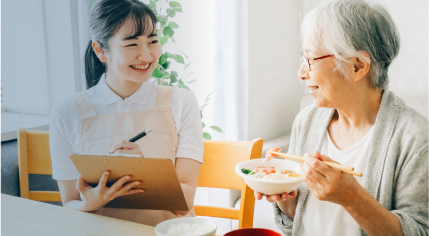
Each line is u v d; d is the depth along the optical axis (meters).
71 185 1.14
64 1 2.13
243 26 2.13
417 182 0.82
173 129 1.19
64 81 2.21
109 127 1.13
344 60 0.81
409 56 2.35
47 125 1.98
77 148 1.14
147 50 1.09
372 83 0.89
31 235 0.78
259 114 2.47
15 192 1.65
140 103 1.16
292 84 2.89
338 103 0.90
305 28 0.87
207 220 0.79
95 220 0.87
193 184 1.16
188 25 2.31
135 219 1.09
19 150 1.48
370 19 0.82
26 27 2.02
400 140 0.87
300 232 1.05
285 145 2.46
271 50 2.54
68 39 2.18
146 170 0.81
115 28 1.04
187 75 2.24
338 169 0.71
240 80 2.16
